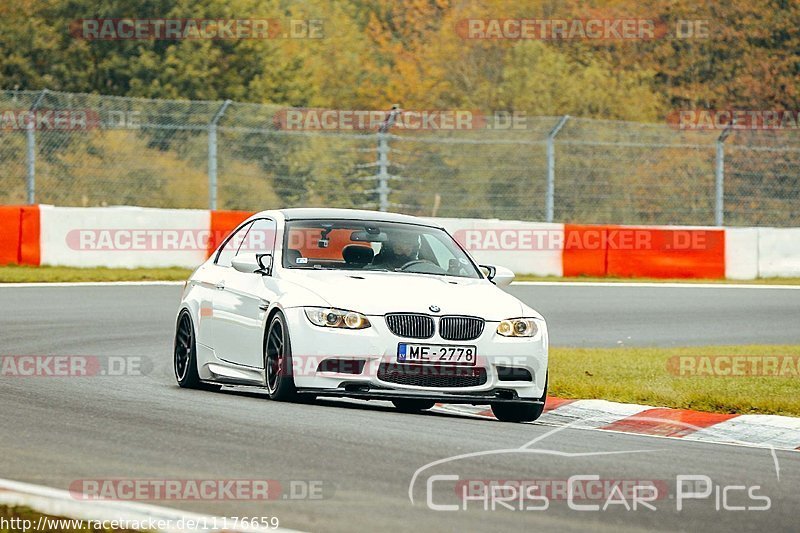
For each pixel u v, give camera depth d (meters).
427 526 15.84
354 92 135.12
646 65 140.75
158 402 26.88
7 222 63.12
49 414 24.53
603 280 68.75
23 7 110.44
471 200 108.19
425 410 30.12
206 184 89.25
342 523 15.89
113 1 108.94
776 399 30.36
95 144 88.38
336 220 30.62
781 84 139.88
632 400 30.61
